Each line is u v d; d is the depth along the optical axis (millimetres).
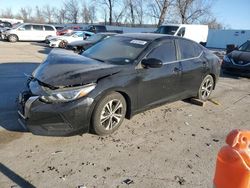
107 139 4348
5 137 4211
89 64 4625
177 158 3943
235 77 10984
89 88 4086
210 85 6773
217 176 1340
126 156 3895
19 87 7223
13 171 3393
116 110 4520
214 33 33188
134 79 4652
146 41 5273
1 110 5324
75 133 4098
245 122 5609
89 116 4125
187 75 5836
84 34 22141
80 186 3186
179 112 5875
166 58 5383
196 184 3367
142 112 5195
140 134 4633
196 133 4867
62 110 3906
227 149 1295
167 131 4848
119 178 3383
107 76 4340
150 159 3863
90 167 3570
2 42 23984
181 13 38188
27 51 16953
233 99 7395
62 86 4000
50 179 3281
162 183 3342
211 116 5828
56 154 3820
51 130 4004
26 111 4035
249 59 10547
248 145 1277
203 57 6406
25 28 25375
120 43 5406
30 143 4078
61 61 4711
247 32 31016
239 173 1253
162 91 5293
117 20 50156
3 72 9266
